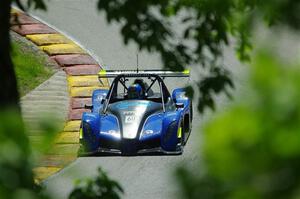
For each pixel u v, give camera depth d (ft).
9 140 26.76
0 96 50.49
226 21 66.90
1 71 50.62
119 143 159.84
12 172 26.37
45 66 238.07
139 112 164.25
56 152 29.35
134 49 256.52
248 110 22.76
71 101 211.41
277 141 21.90
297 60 24.16
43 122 28.09
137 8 66.13
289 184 21.62
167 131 160.56
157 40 70.33
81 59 244.63
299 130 21.86
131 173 156.76
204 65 74.13
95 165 159.43
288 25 30.35
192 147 171.22
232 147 22.44
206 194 23.48
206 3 47.44
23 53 244.01
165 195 144.66
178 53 73.46
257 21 35.29
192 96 71.20
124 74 171.83
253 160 22.17
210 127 22.88
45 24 271.69
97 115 163.63
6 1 50.19
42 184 34.09
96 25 276.82
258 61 23.26
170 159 162.61
